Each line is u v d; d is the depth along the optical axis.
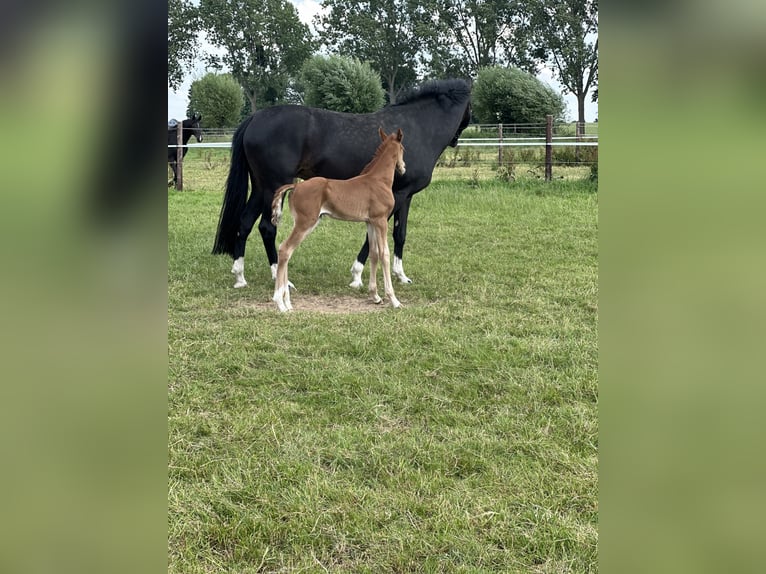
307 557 2.03
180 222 8.69
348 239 7.73
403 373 3.53
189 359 3.68
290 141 5.36
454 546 2.07
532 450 2.69
